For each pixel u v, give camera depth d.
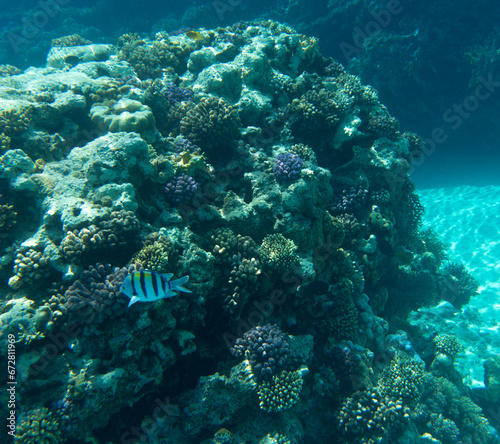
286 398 0.87
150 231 0.94
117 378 0.74
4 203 0.91
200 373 0.93
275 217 1.10
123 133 1.04
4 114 1.04
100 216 0.85
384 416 1.01
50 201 0.90
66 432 0.69
